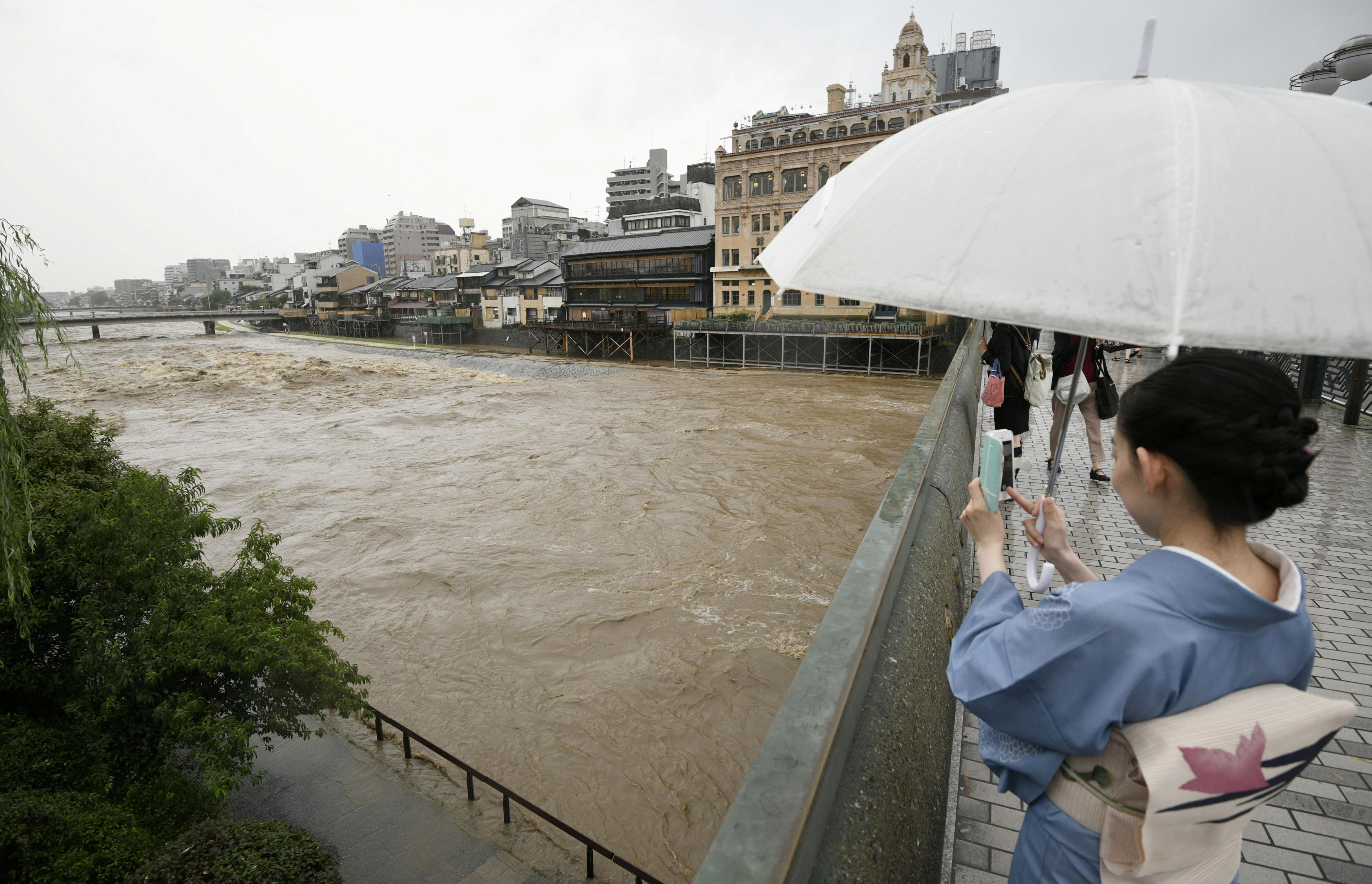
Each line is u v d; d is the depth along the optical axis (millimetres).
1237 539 918
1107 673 864
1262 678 868
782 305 48219
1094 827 948
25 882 6918
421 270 136375
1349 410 7945
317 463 28641
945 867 2029
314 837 8711
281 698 9391
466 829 9406
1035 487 5676
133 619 9477
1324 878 2023
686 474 25094
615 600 16031
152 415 39000
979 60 60562
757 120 56688
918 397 36812
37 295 6844
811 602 15586
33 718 9367
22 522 8031
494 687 12992
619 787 10430
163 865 7352
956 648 1133
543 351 65312
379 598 16641
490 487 24812
